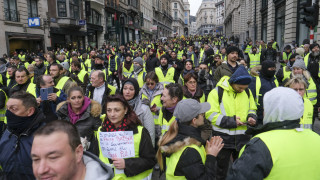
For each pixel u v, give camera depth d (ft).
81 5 108.68
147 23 241.14
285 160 5.22
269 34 86.74
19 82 15.72
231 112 10.95
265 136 5.53
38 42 86.58
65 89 15.97
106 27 139.44
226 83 11.12
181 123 7.45
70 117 11.01
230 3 223.71
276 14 82.23
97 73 15.74
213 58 24.81
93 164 4.69
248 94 11.42
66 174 4.17
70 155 4.21
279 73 19.29
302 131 5.66
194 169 6.77
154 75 14.99
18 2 77.00
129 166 8.21
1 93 15.74
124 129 8.68
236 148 10.97
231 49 16.38
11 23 73.72
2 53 70.95
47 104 13.01
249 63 35.96
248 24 136.15
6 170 8.21
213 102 11.18
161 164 7.90
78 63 22.94
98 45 130.41
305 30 58.80
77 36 108.68
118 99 8.59
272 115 5.66
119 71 29.89
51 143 4.03
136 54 57.57
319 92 15.80
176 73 21.13
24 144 8.11
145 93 15.40
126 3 173.68
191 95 14.11
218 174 11.26
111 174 4.78
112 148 8.46
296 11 63.05
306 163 5.29
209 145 7.33
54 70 16.14
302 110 5.64
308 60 21.13
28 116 8.13
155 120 14.33
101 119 11.38
